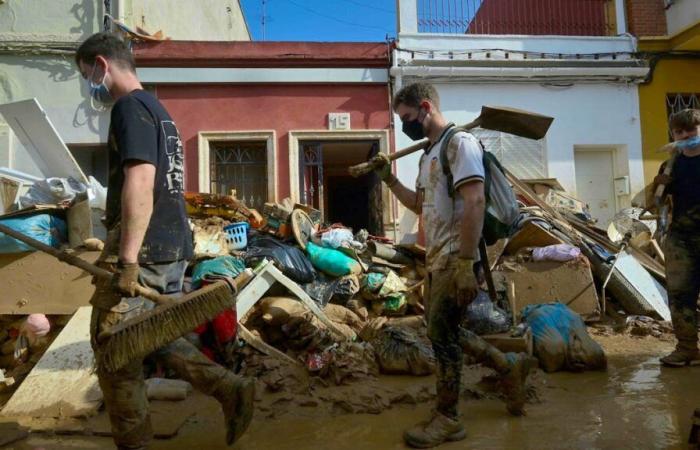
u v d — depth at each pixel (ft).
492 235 8.22
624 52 29.91
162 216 7.23
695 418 7.59
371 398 10.03
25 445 8.48
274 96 28.12
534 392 10.21
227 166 28.60
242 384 7.12
